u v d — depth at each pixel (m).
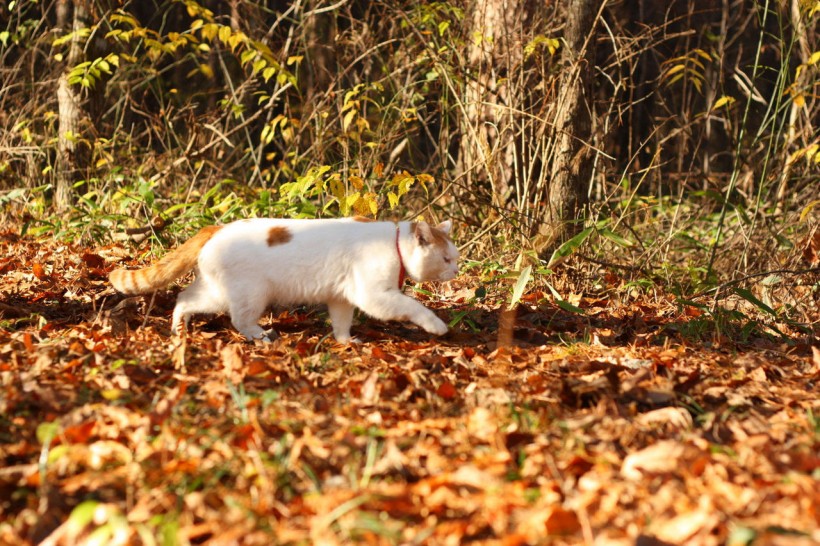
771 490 2.39
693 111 10.76
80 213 7.95
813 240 6.26
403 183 5.68
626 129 11.41
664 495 2.37
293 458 2.60
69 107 8.63
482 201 6.28
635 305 5.68
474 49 7.31
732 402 3.38
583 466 2.60
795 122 8.07
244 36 7.18
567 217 6.16
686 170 11.08
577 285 6.05
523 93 6.84
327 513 2.29
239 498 2.41
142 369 3.59
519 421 3.00
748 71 12.48
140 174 8.45
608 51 10.71
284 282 4.51
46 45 10.93
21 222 8.41
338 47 8.77
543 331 4.99
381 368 3.84
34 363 3.65
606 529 2.21
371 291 4.47
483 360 4.07
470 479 2.48
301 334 4.64
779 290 6.01
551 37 7.24
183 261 4.58
